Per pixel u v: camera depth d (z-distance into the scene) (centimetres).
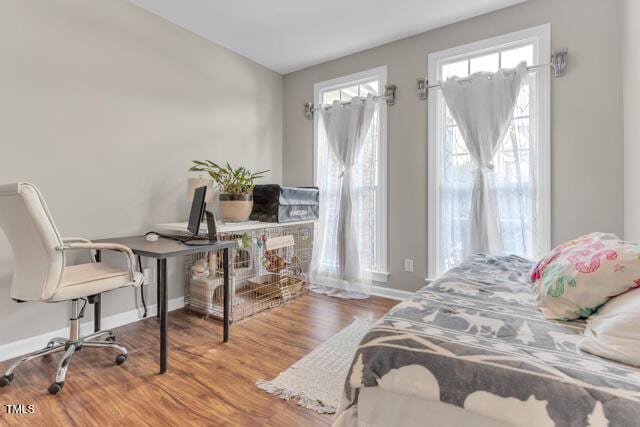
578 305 114
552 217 238
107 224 236
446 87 273
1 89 188
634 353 84
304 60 349
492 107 255
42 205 155
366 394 99
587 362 86
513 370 82
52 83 208
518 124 250
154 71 262
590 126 224
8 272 192
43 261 159
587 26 225
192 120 291
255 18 269
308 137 369
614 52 216
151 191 261
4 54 189
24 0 195
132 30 248
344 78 340
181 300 285
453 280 164
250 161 347
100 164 231
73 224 219
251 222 281
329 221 348
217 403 153
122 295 247
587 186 226
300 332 234
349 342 217
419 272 298
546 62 238
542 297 128
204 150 301
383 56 314
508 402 79
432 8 255
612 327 94
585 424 71
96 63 228
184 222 283
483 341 97
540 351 92
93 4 226
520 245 249
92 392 161
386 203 314
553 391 76
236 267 298
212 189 280
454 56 277
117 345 190
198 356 198
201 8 256
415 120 297
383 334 103
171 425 138
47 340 208
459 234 278
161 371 179
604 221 221
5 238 191
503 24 255
